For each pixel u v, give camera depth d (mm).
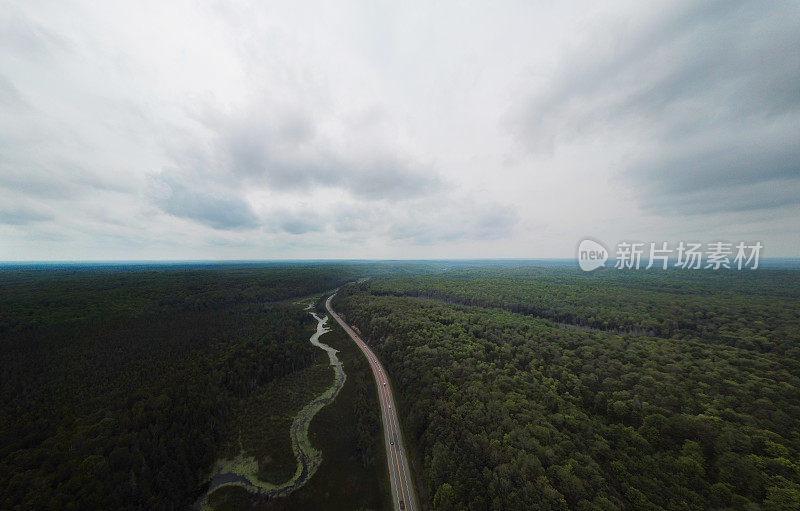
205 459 83750
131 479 70062
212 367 122625
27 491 62688
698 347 120375
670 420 76062
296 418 105938
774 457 63875
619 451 70438
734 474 61562
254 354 138125
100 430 80500
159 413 89875
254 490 77125
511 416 82438
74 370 105688
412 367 120500
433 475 71688
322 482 79438
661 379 96188
